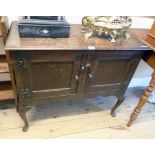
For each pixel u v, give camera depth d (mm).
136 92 2064
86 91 1330
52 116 1582
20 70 1045
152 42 1286
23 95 1172
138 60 1288
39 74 1113
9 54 979
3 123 1457
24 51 970
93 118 1624
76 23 1429
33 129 1446
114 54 1171
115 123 1612
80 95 1342
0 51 1411
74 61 1116
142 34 1428
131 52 1202
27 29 1042
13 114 1539
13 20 1296
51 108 1661
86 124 1559
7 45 955
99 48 1083
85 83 1270
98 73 1250
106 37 1229
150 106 1894
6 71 1240
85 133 1480
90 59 1143
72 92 1293
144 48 1185
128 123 1580
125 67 1300
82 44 1093
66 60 1095
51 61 1071
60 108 1675
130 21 1243
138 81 2111
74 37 1174
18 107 1296
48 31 1082
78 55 1093
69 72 1170
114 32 1175
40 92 1199
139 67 1967
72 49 1031
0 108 1574
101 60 1178
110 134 1506
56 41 1086
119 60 1228
